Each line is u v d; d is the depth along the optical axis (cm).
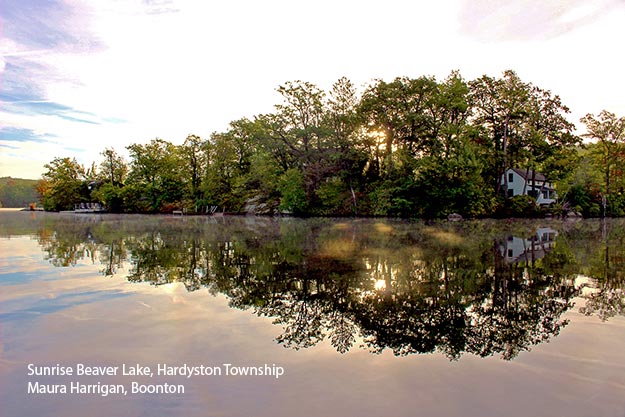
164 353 316
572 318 417
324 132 3938
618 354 314
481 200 3403
